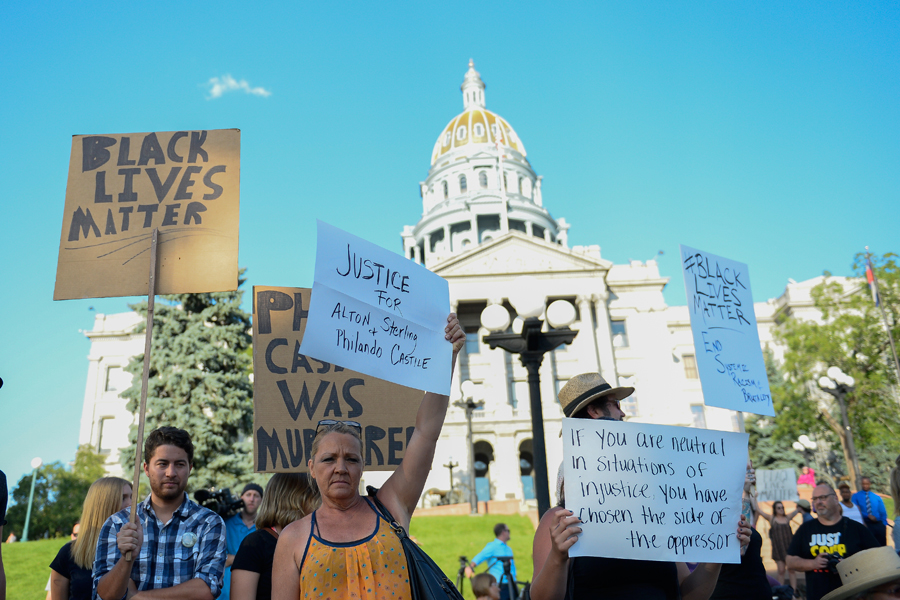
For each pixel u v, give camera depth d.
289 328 5.98
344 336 3.70
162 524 4.59
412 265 4.03
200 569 4.52
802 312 63.25
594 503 3.58
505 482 51.53
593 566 3.71
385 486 3.61
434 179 93.62
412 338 3.88
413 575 3.13
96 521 5.16
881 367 36.81
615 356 57.88
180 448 4.69
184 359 31.12
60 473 49.44
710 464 3.83
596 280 57.75
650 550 3.57
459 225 88.69
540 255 58.09
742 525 3.78
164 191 5.54
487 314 10.45
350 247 3.85
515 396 55.62
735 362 4.75
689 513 3.70
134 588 4.36
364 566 3.05
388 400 5.91
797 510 12.79
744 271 5.09
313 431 5.74
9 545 22.03
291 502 4.39
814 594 6.26
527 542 24.05
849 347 37.47
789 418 39.47
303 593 3.04
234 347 32.56
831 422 34.91
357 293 3.79
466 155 91.56
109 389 64.25
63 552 5.23
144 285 5.30
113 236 5.42
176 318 32.47
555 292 57.28
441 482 51.69
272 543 4.27
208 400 30.27
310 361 5.93
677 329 67.06
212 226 5.48
